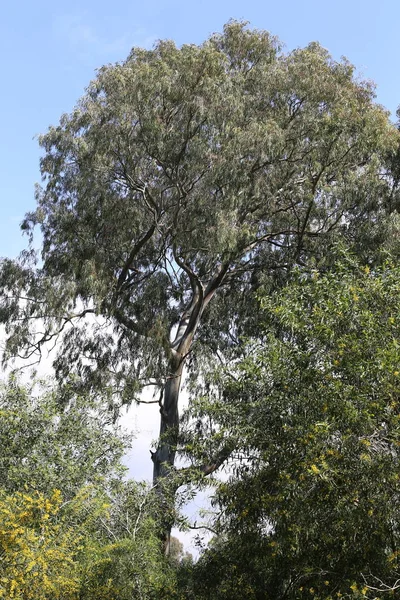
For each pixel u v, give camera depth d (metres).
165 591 10.58
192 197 17.95
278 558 9.07
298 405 9.05
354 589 7.64
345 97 18.38
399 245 16.28
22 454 11.84
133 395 18.06
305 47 19.75
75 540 9.47
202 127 17.45
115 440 12.73
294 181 18.53
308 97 18.42
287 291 10.53
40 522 9.14
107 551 10.56
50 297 18.48
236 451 9.91
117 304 19.59
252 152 17.48
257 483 9.31
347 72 19.11
